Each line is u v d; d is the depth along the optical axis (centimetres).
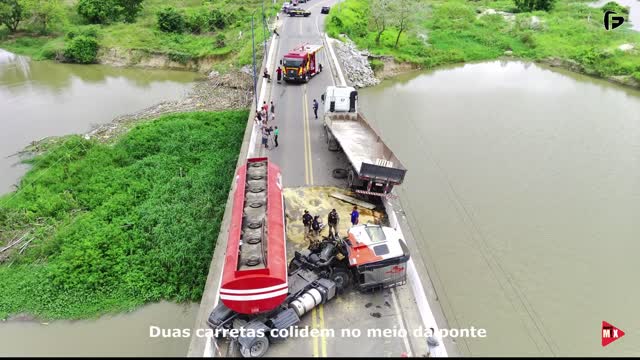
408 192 2512
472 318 1728
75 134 3459
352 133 2452
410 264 1667
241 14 6444
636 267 2012
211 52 5344
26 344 1620
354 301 1550
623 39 6038
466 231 2209
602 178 2725
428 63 5375
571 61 5472
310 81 3747
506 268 1988
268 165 1883
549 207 2420
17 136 3453
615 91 4572
